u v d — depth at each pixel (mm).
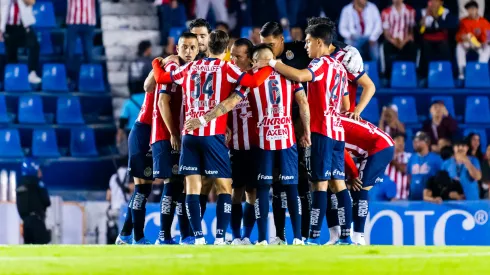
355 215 28734
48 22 56812
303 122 26625
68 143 52906
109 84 54875
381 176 28797
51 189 49938
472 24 55188
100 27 56406
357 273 17641
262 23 55281
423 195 42188
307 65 27906
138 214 28812
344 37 54406
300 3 55250
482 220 37969
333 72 26906
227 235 36031
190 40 27328
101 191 49531
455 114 54156
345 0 56375
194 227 26641
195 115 26469
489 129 52875
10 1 55688
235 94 26016
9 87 53844
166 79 26859
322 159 26781
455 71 55219
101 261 17250
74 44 55469
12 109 53719
